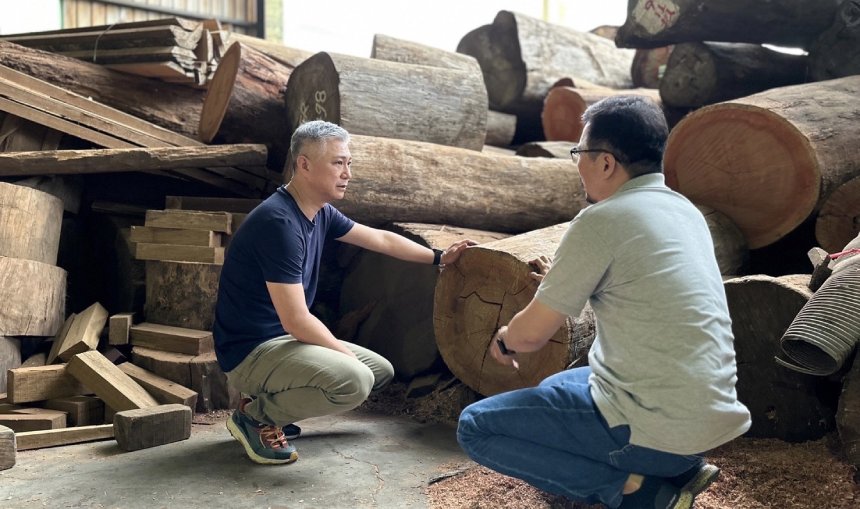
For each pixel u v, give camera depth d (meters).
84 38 5.21
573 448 2.00
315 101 4.58
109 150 4.30
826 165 3.50
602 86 7.23
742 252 3.80
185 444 3.17
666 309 1.80
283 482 2.72
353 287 4.42
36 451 3.08
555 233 3.43
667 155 4.07
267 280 2.77
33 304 3.85
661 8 4.88
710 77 5.14
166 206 4.61
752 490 2.38
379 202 3.88
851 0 4.78
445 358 3.32
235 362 2.91
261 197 4.92
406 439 3.27
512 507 2.46
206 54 5.14
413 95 4.61
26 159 4.23
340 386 2.78
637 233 1.84
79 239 4.87
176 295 4.05
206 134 5.01
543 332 1.96
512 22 6.76
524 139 7.36
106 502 2.52
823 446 2.51
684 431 1.79
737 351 2.75
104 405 3.51
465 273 3.21
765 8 4.70
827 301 2.34
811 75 5.09
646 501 2.00
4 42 4.80
